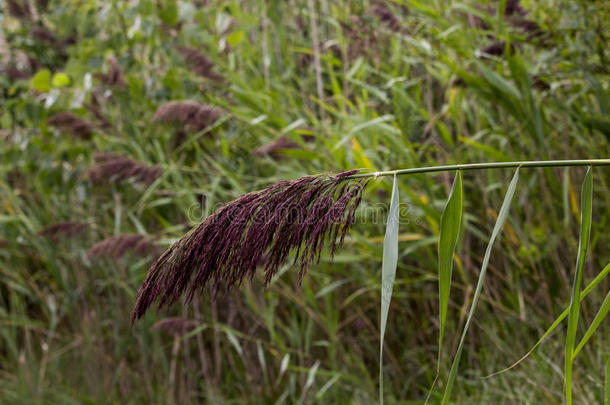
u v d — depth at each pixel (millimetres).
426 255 2486
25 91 3775
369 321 2750
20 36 3760
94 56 3168
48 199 3373
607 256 2174
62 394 3109
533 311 2328
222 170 2555
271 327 2510
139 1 3002
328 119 2803
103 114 3072
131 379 3137
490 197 2432
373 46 2629
